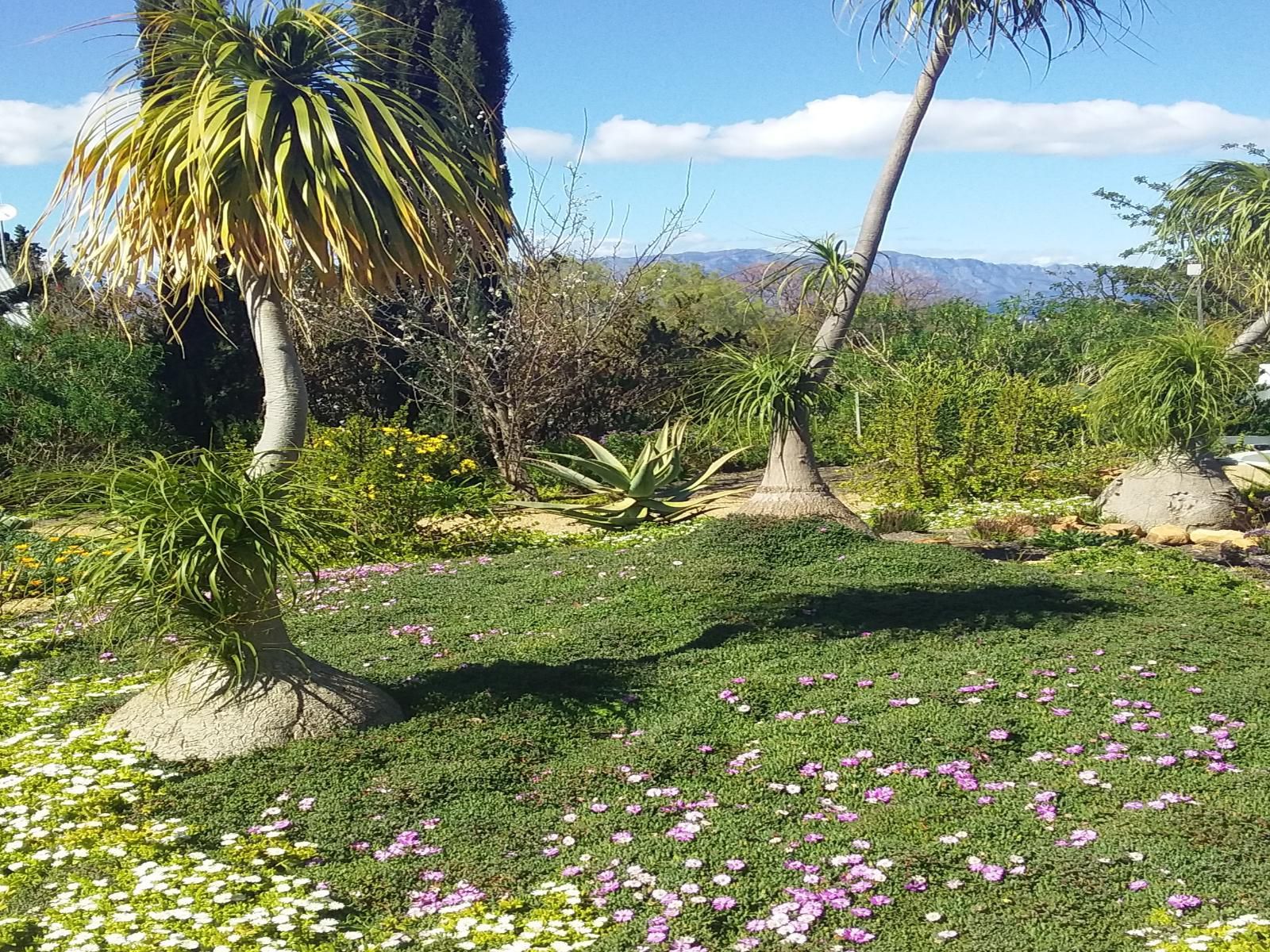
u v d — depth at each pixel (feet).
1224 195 39.32
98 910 12.41
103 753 16.49
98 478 16.39
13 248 59.11
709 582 27.45
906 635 22.93
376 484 35.42
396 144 18.30
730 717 18.57
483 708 18.57
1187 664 20.44
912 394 45.75
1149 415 35.99
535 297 50.21
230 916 12.37
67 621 24.25
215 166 17.07
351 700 17.93
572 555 32.94
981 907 12.43
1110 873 13.03
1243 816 14.26
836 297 33.76
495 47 57.00
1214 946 10.97
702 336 58.29
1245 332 39.22
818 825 14.62
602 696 19.52
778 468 34.45
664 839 14.25
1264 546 32.68
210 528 15.88
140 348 49.24
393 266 18.65
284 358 19.25
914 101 33.14
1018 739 17.20
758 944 11.87
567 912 12.41
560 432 53.16
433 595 27.99
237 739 16.88
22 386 47.80
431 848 14.07
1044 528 37.14
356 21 18.89
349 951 11.87
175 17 17.67
